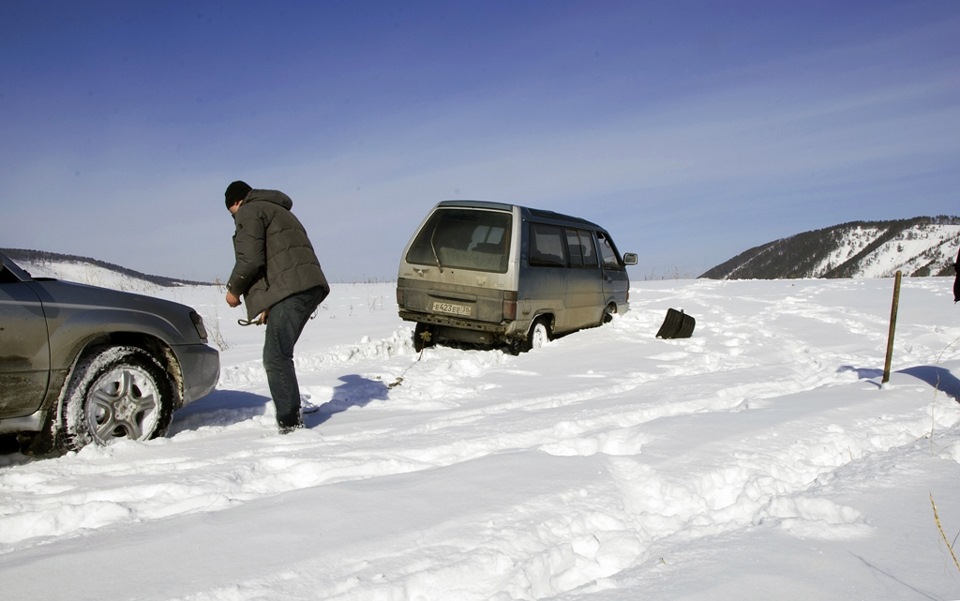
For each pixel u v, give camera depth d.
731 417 5.20
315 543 2.94
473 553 2.86
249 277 5.07
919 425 5.18
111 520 3.37
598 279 11.76
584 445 4.60
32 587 2.59
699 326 12.69
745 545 2.92
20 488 3.80
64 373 4.38
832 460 4.42
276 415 5.22
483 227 9.49
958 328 11.34
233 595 2.53
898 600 2.42
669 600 2.45
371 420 5.66
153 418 4.86
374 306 18.67
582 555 3.03
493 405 6.21
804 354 9.39
